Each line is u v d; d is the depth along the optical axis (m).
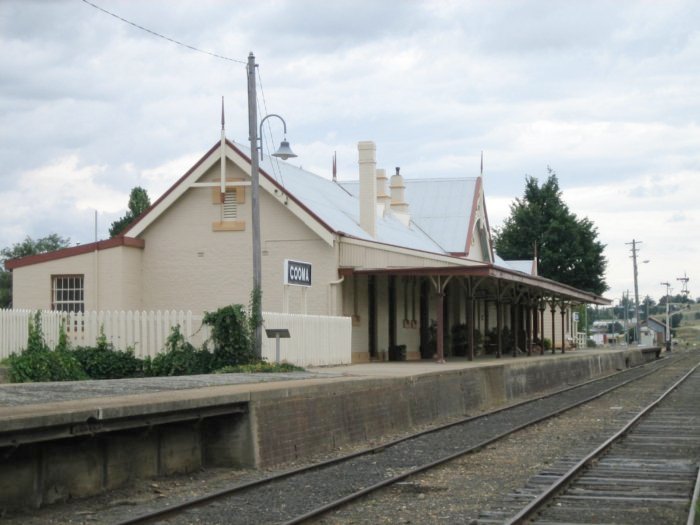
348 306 31.20
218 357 23.09
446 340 40.25
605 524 9.91
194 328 23.52
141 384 16.09
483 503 11.29
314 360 26.62
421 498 11.66
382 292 34.06
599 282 84.69
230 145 31.23
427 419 22.08
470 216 46.12
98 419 10.87
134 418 11.70
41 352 22.27
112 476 11.98
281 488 12.39
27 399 12.28
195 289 31.70
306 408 16.02
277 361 22.72
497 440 17.73
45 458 10.86
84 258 31.05
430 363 30.70
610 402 28.00
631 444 17.00
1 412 10.09
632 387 35.69
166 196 31.66
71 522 10.08
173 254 31.95
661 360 73.31
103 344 23.78
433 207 47.22
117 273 30.88
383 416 19.41
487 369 27.72
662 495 11.59
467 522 10.12
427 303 39.00
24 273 31.14
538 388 34.25
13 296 31.20
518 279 33.62
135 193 65.25
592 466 14.09
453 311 42.50
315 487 12.49
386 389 19.72
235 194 31.58
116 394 13.29
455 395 24.45
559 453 15.99
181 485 12.73
